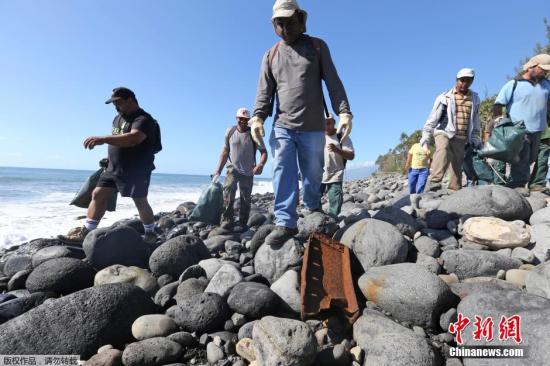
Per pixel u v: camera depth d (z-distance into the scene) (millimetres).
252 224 5977
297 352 1757
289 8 2764
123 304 2381
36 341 2117
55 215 9070
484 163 4992
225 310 2367
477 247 3070
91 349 2156
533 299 1831
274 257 2920
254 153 5477
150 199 16672
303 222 3344
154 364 1985
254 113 3074
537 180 4992
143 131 4000
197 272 3125
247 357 1968
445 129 5082
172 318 2391
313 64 2936
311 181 3260
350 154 4395
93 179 4520
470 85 4898
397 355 1725
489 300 1903
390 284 2266
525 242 2953
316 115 3020
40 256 3750
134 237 3758
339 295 2393
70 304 2283
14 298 2994
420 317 2070
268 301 2334
